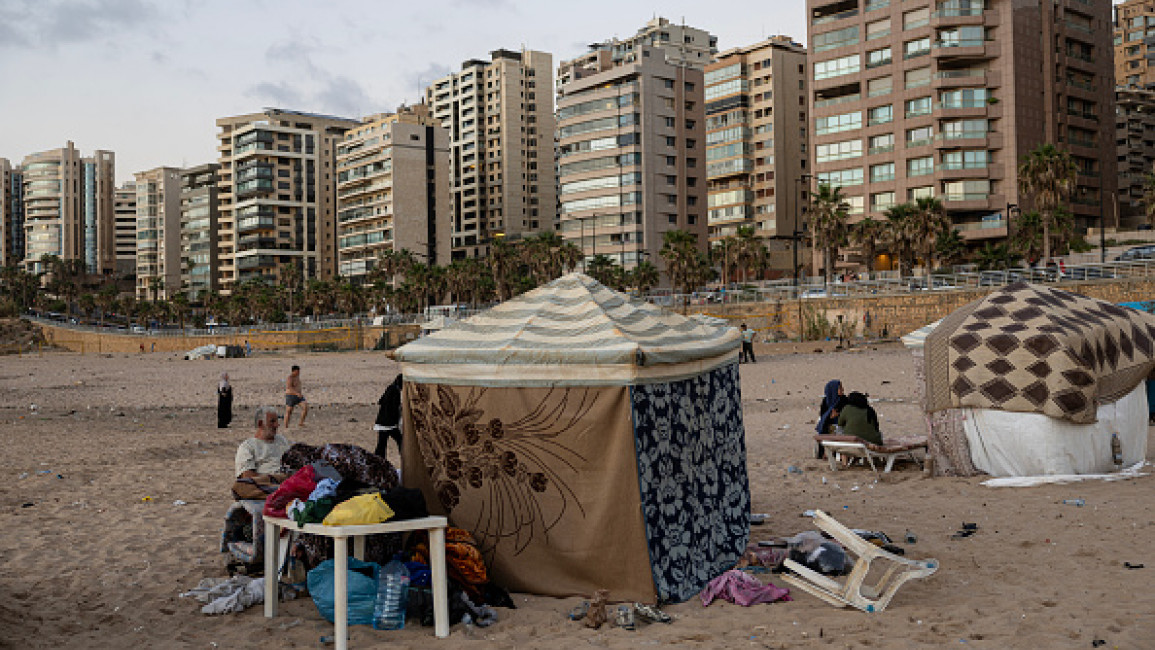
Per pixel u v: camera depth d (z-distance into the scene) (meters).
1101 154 83.00
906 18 76.38
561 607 6.20
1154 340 10.78
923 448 12.40
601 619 5.78
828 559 6.75
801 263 107.94
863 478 10.84
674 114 112.38
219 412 19.67
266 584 6.18
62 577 7.29
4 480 12.44
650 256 108.88
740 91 110.62
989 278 46.84
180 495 11.15
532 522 6.54
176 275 190.75
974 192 73.75
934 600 6.11
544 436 6.46
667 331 7.25
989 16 74.12
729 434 7.80
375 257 147.25
